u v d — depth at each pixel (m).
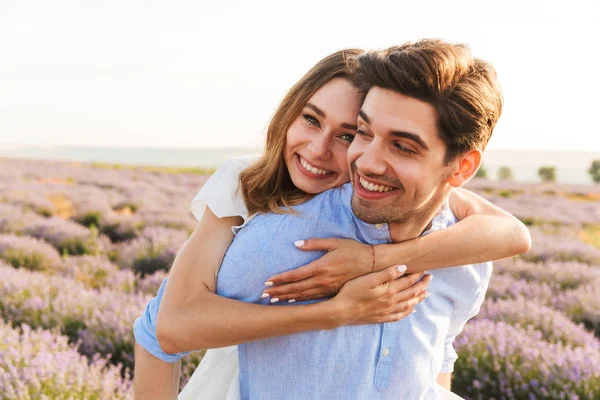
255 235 1.31
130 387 3.48
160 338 1.29
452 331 1.69
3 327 3.99
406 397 1.44
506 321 5.02
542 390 3.74
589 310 5.68
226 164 1.58
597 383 3.88
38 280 5.20
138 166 26.08
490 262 1.61
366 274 1.32
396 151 1.18
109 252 7.57
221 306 1.28
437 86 1.12
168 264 6.93
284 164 1.62
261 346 1.36
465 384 3.95
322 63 1.55
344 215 1.35
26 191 12.20
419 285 1.38
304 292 1.32
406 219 1.33
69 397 3.16
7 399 3.07
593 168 38.19
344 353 1.35
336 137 1.54
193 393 1.67
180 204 12.09
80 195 12.20
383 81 1.15
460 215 1.64
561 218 13.99
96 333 4.16
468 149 1.21
